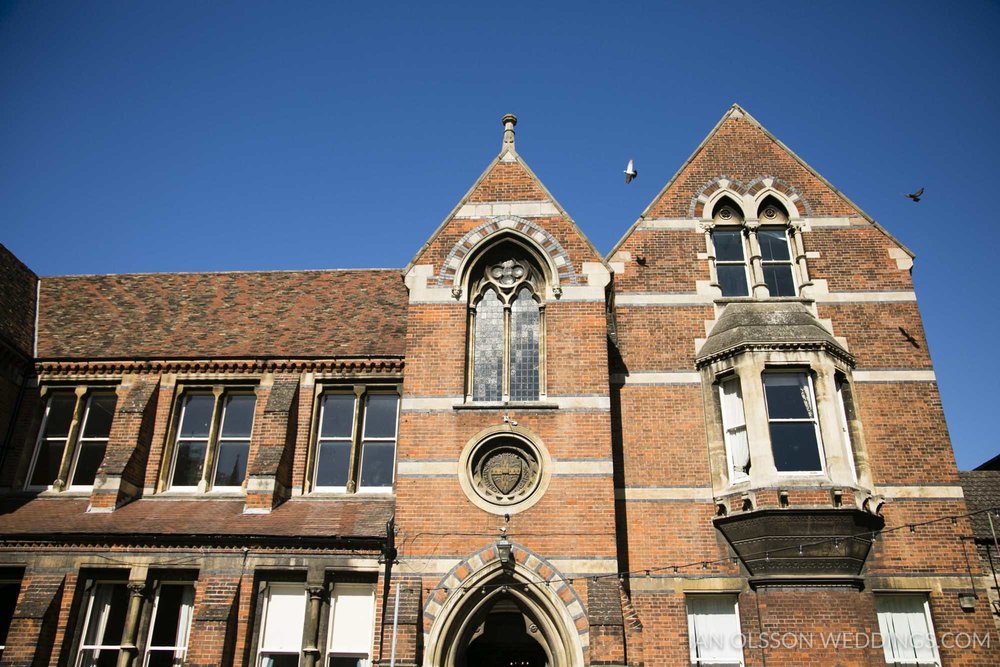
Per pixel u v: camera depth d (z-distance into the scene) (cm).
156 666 1667
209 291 2328
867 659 1561
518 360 1798
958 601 1644
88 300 2302
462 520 1625
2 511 1836
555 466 1658
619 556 1702
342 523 1730
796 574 1617
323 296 2278
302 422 1941
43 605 1647
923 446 1777
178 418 2000
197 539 1691
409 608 1534
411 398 1731
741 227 2053
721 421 1795
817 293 1944
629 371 1875
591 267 1831
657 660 1617
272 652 1661
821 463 1700
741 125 2156
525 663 1816
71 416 2034
